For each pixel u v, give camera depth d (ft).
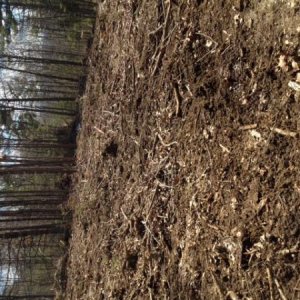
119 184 23.09
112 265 22.15
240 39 13.64
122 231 21.53
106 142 25.93
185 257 15.51
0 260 42.96
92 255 25.73
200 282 14.49
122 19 25.79
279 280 11.08
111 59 27.68
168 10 18.63
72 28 41.78
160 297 17.08
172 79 17.66
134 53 22.80
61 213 37.99
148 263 18.34
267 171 11.91
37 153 45.01
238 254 12.62
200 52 15.93
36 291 48.32
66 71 45.19
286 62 11.62
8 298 42.93
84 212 28.84
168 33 18.67
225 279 13.24
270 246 11.51
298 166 10.97
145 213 19.17
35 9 40.16
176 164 17.01
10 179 42.93
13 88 45.14
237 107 13.48
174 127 17.43
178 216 16.40
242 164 13.00
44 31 44.37
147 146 19.86
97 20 34.22
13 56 40.52
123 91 24.03
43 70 47.01
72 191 36.73
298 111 11.14
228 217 13.39
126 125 22.95
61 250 39.70
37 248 42.80
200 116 15.42
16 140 41.19
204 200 14.71
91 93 32.35
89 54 37.14
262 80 12.50
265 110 12.28
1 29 38.70
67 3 38.93
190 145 16.05
